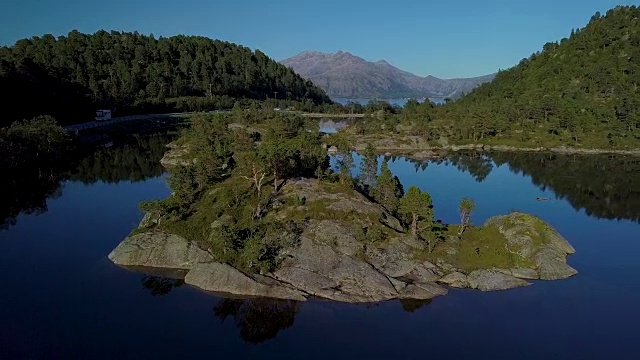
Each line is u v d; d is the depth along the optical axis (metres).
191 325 54.12
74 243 78.44
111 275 65.44
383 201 87.19
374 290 60.66
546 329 55.78
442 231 73.81
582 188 132.62
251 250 63.06
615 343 53.53
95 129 194.00
